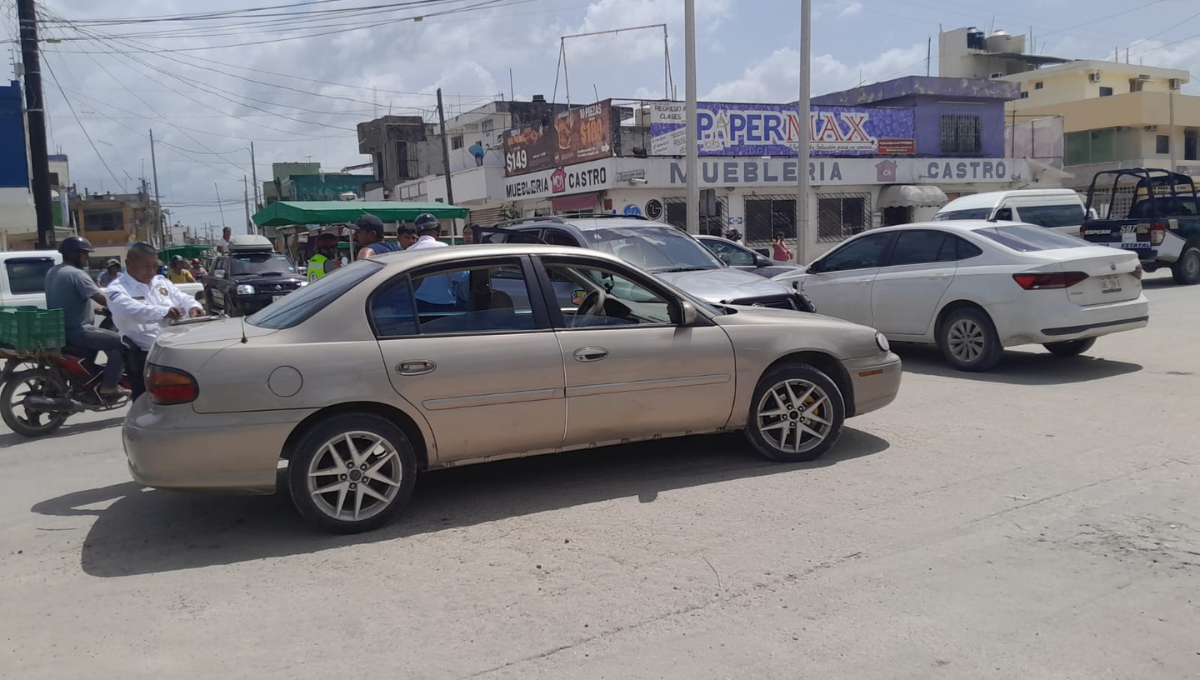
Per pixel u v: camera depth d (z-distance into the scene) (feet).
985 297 28.55
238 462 15.24
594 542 15.19
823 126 88.74
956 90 96.58
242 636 12.16
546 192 90.84
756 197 86.89
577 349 17.22
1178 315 42.01
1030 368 29.96
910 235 31.76
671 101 81.20
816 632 11.75
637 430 18.07
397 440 16.07
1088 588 12.84
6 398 25.50
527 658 11.30
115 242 176.76
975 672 10.68
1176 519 15.39
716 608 12.53
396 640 11.90
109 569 14.80
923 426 22.43
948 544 14.57
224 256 73.51
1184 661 10.81
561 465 19.93
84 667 11.41
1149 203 61.41
